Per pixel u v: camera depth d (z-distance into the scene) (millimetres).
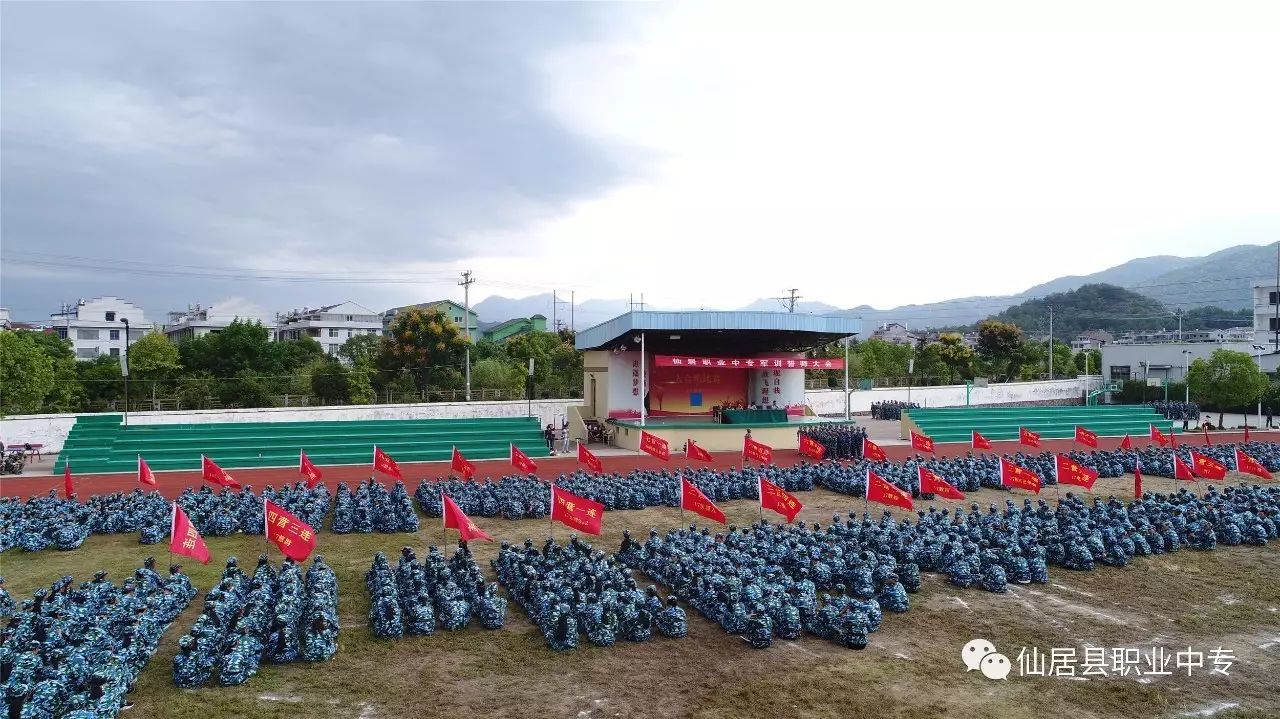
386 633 17438
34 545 24516
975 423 56750
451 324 63312
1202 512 26672
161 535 25969
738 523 28953
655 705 14406
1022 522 25406
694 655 16719
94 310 102625
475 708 14305
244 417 50281
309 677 15523
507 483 31469
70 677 13938
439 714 14070
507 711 14195
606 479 32438
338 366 62312
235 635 15602
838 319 48062
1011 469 27875
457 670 15922
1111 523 25297
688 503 23859
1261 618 19062
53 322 102375
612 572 19125
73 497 28734
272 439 44375
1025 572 21516
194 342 68438
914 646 17219
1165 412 65750
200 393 54875
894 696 14758
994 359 93688
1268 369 78062
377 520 27438
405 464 42438
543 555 21688
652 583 21641
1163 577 22219
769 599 17891
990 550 21875
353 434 46125
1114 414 62781
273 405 54969
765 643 17000
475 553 24672
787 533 23062
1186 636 17875
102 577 18781
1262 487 33000
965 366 88250
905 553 21438
